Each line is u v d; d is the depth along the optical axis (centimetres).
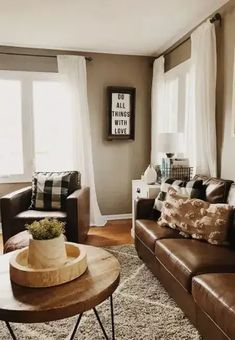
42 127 406
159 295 219
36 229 138
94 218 411
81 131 400
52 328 183
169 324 185
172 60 388
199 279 156
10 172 402
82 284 135
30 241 137
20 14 295
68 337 175
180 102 368
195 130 306
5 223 289
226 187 235
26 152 405
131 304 208
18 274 135
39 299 123
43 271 132
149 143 442
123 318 192
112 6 279
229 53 270
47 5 276
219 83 286
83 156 403
